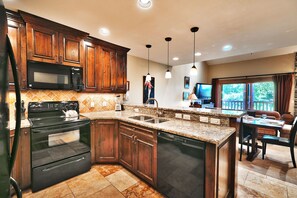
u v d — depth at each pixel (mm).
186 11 1891
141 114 2830
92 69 2838
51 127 2014
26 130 1872
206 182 1408
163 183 1793
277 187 2016
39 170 1922
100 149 2576
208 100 7012
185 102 6195
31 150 1887
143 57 4230
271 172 2430
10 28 1955
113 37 2766
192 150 1495
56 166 2059
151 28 2385
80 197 1800
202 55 3965
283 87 5387
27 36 2078
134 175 2268
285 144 2709
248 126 3197
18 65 2023
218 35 2615
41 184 1935
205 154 1406
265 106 6004
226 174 1666
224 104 7270
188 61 4715
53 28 2295
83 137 2346
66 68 2436
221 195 1534
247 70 6469
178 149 1614
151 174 1945
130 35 2672
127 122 2322
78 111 2873
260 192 1907
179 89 5906
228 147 1696
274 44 3053
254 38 2740
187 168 1544
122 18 2086
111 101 3457
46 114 2473
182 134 1563
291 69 5344
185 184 1568
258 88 6195
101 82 2984
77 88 2561
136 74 4211
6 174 705
